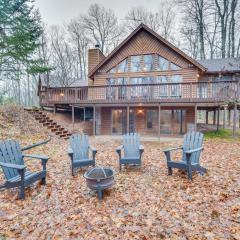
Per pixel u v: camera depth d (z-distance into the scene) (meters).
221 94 11.94
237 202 3.77
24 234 3.06
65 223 3.31
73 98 14.96
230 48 26.39
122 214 3.53
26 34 14.76
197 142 5.48
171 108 15.55
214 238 2.81
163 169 5.96
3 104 13.64
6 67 14.97
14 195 4.36
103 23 40.78
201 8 27.08
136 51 15.87
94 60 18.02
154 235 2.94
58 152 8.45
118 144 10.58
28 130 11.44
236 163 6.28
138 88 14.01
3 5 14.43
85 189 4.66
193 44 31.70
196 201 3.87
